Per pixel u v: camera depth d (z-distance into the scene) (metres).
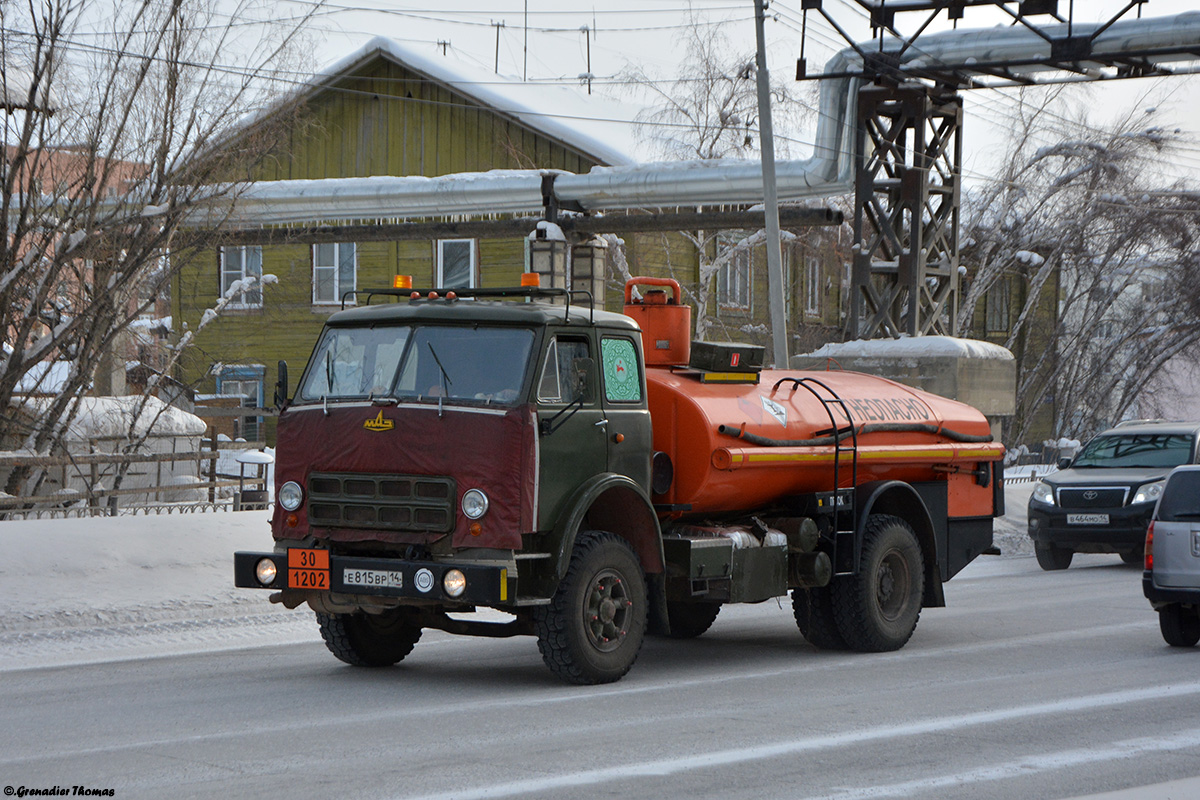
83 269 27.50
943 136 35.06
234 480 29.64
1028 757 10.18
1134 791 9.09
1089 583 24.78
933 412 18.47
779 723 11.49
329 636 14.54
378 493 13.01
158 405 32.34
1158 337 60.69
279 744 10.49
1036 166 58.16
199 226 29.08
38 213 26.45
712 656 16.22
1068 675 14.38
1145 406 65.75
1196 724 11.59
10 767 9.66
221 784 9.13
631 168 37.00
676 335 15.87
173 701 12.47
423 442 12.80
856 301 34.16
